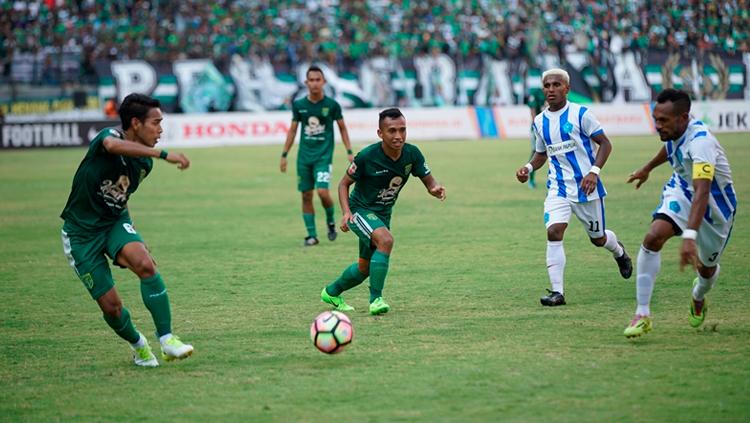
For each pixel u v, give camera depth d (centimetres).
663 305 3125
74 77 13275
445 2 16200
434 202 6462
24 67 13438
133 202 6919
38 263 4450
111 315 2467
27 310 3366
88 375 2459
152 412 2112
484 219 5541
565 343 2616
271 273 4009
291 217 5984
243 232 5341
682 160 2547
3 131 12306
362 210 3152
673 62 13725
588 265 3962
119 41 14562
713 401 2064
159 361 2602
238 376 2384
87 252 2462
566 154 3278
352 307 3228
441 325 2905
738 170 7719
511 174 8188
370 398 2152
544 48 14200
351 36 15350
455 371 2355
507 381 2250
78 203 2466
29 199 7275
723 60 13712
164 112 13288
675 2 14850
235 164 9919
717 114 12775
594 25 14650
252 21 15475
